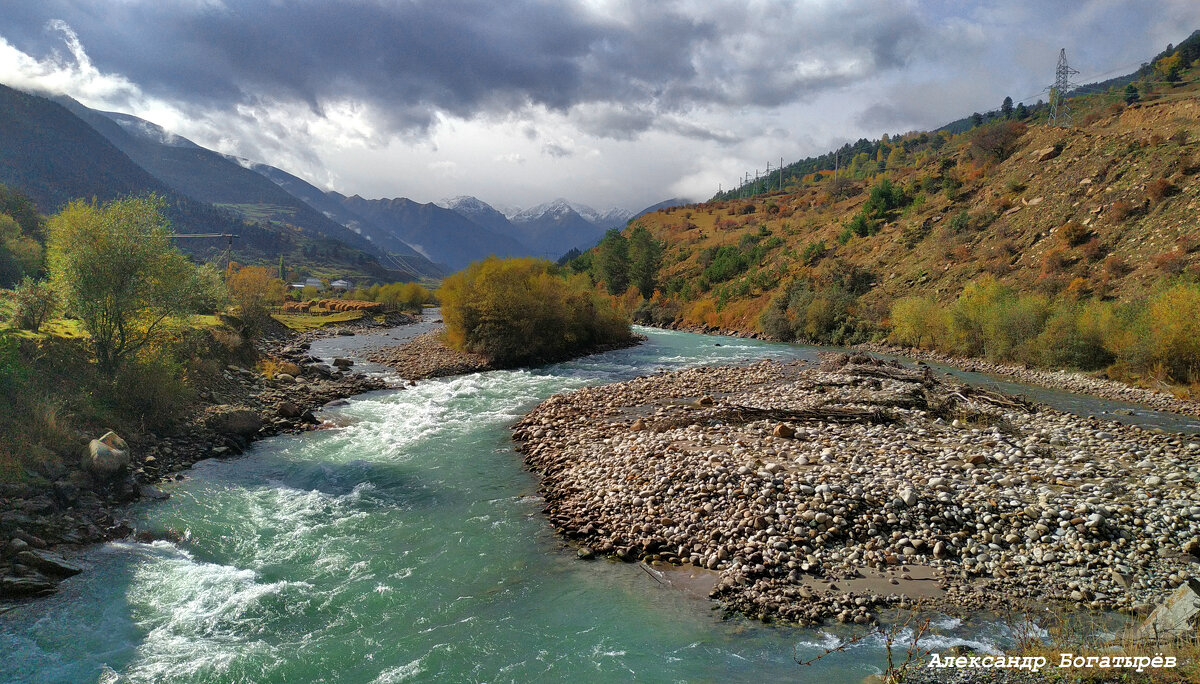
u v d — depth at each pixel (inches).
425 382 1408.7
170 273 848.9
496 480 716.7
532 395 1250.0
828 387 1187.9
